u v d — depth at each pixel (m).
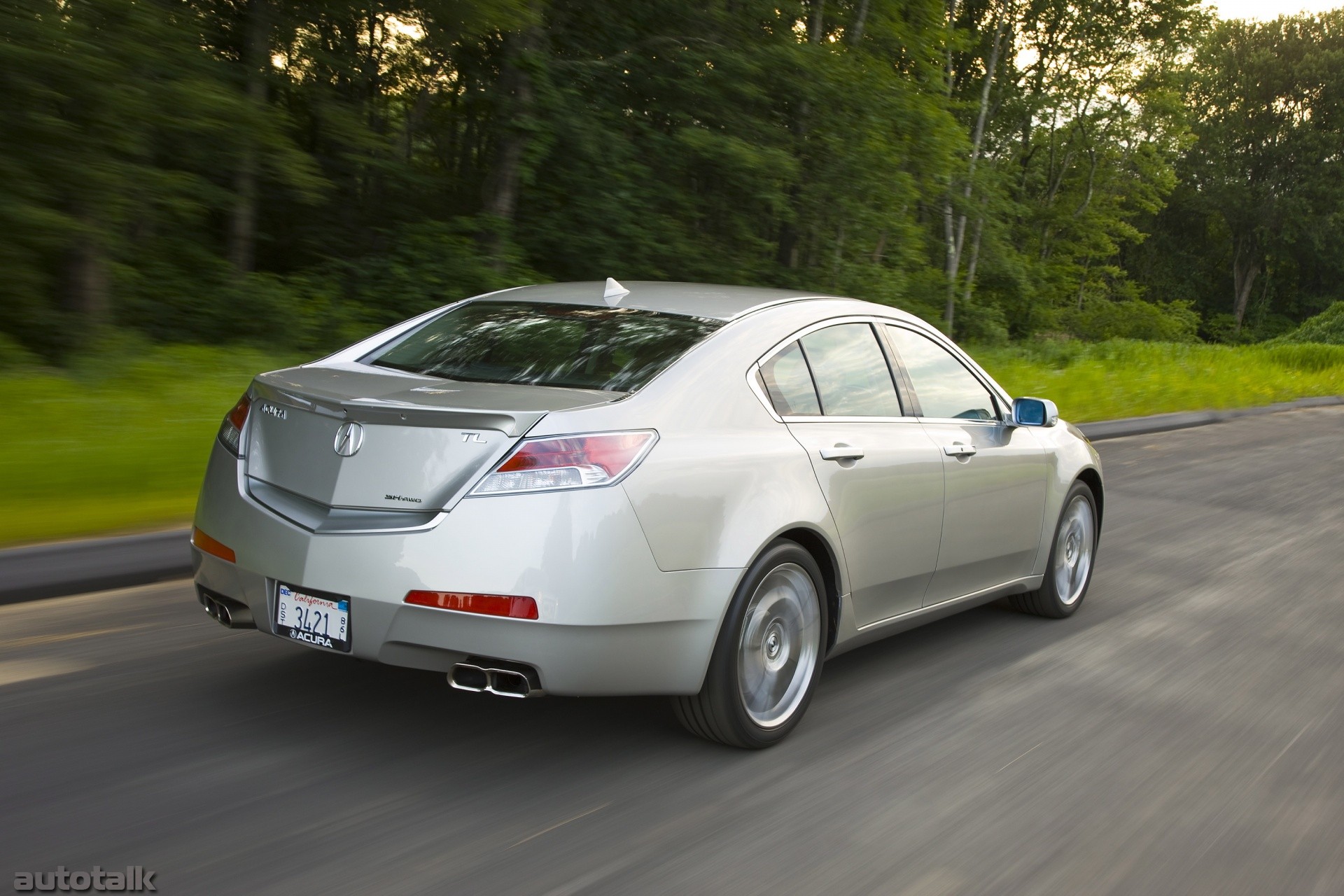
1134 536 7.92
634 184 19.23
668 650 3.21
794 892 2.69
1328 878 2.94
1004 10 39.47
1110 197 50.72
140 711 3.61
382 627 3.04
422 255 17.47
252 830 2.83
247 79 15.01
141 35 11.40
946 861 2.90
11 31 10.31
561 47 19.92
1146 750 3.80
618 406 3.23
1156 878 2.88
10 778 3.07
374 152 18.02
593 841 2.88
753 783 3.33
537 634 2.98
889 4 22.19
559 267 19.47
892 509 4.03
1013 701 4.23
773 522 3.44
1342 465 13.16
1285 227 72.62
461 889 2.60
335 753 3.35
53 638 4.29
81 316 11.71
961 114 39.25
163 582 5.18
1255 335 76.62
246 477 3.42
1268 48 75.44
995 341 32.09
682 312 3.90
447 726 3.62
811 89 20.62
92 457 6.69
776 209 20.33
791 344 3.88
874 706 4.08
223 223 17.39
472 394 3.28
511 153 18.50
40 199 11.14
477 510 3.00
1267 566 7.09
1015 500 4.87
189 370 10.51
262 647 4.30
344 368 3.82
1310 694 4.53
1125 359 28.55
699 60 19.52
